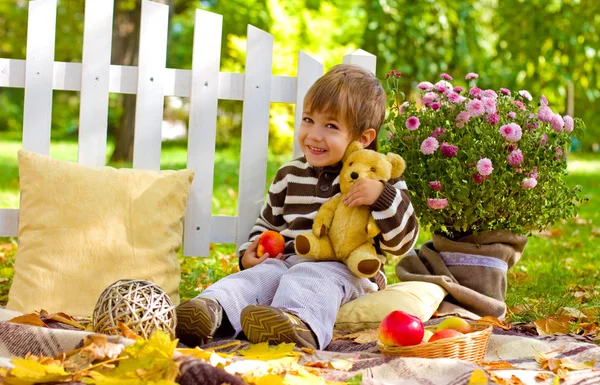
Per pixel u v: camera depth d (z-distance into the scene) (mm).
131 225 2871
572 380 2025
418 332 2199
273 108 10148
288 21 9672
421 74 8820
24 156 2914
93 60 3139
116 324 2100
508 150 2883
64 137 16938
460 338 2180
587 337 2623
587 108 13523
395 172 2691
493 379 1960
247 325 2314
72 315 2744
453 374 1969
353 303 2625
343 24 11438
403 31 8859
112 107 16812
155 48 3164
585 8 8875
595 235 5805
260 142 3256
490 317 2684
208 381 1704
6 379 1745
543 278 3889
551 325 2750
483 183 2854
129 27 9992
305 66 3230
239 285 2537
